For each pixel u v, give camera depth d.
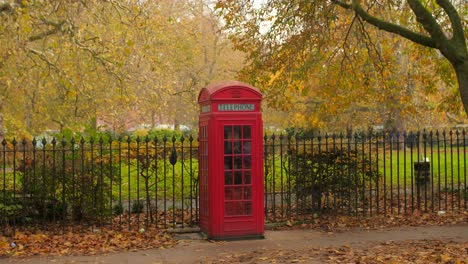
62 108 22.14
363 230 10.28
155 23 19.19
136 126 36.12
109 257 8.34
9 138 18.72
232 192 9.64
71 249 8.91
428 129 33.62
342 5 11.53
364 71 14.18
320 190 11.58
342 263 7.55
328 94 14.80
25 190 10.05
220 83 9.98
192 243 9.43
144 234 10.00
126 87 16.70
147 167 10.66
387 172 17.83
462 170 18.41
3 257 8.38
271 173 12.41
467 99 9.30
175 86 32.59
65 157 10.73
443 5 9.57
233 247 9.02
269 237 9.82
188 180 14.03
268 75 14.20
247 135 9.70
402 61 21.45
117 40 16.72
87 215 10.77
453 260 7.46
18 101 22.70
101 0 15.36
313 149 11.72
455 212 11.75
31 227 10.43
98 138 11.17
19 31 14.55
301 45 13.38
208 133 9.73
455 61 9.41
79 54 16.08
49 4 15.08
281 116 40.88
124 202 12.17
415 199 13.50
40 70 18.33
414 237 9.51
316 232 10.20
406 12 13.47
